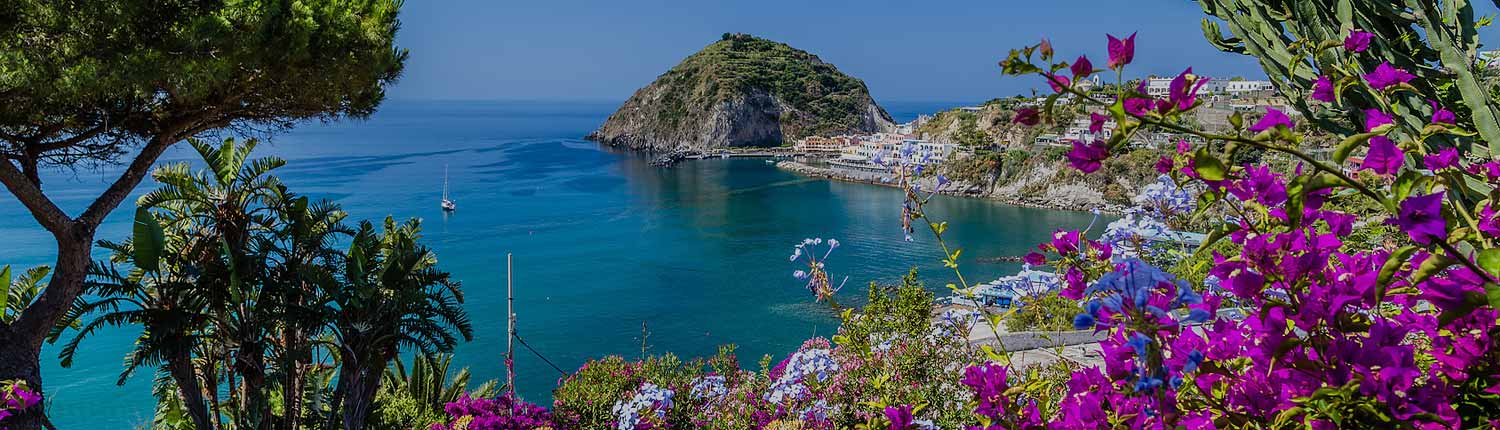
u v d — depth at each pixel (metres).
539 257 62.38
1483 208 1.50
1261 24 2.29
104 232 62.16
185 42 8.67
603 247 66.75
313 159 151.88
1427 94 2.06
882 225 77.88
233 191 13.16
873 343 4.39
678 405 8.19
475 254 63.28
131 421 28.62
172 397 14.46
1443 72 2.03
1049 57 1.30
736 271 56.88
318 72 10.62
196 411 12.91
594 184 117.50
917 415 3.75
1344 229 1.70
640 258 62.06
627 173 136.88
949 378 3.95
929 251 62.66
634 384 15.01
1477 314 1.48
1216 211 1.73
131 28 8.67
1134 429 1.68
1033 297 2.68
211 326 13.63
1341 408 1.37
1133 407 1.71
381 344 13.76
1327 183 1.24
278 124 11.93
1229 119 1.34
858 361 4.59
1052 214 87.38
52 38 8.55
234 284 12.24
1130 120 1.30
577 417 14.90
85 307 11.84
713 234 73.25
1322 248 1.52
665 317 45.44
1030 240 69.06
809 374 5.35
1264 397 1.57
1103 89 1.35
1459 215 1.57
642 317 45.47
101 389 31.34
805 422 5.08
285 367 14.13
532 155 175.12
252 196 13.45
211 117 11.18
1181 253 2.60
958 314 4.16
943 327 4.26
